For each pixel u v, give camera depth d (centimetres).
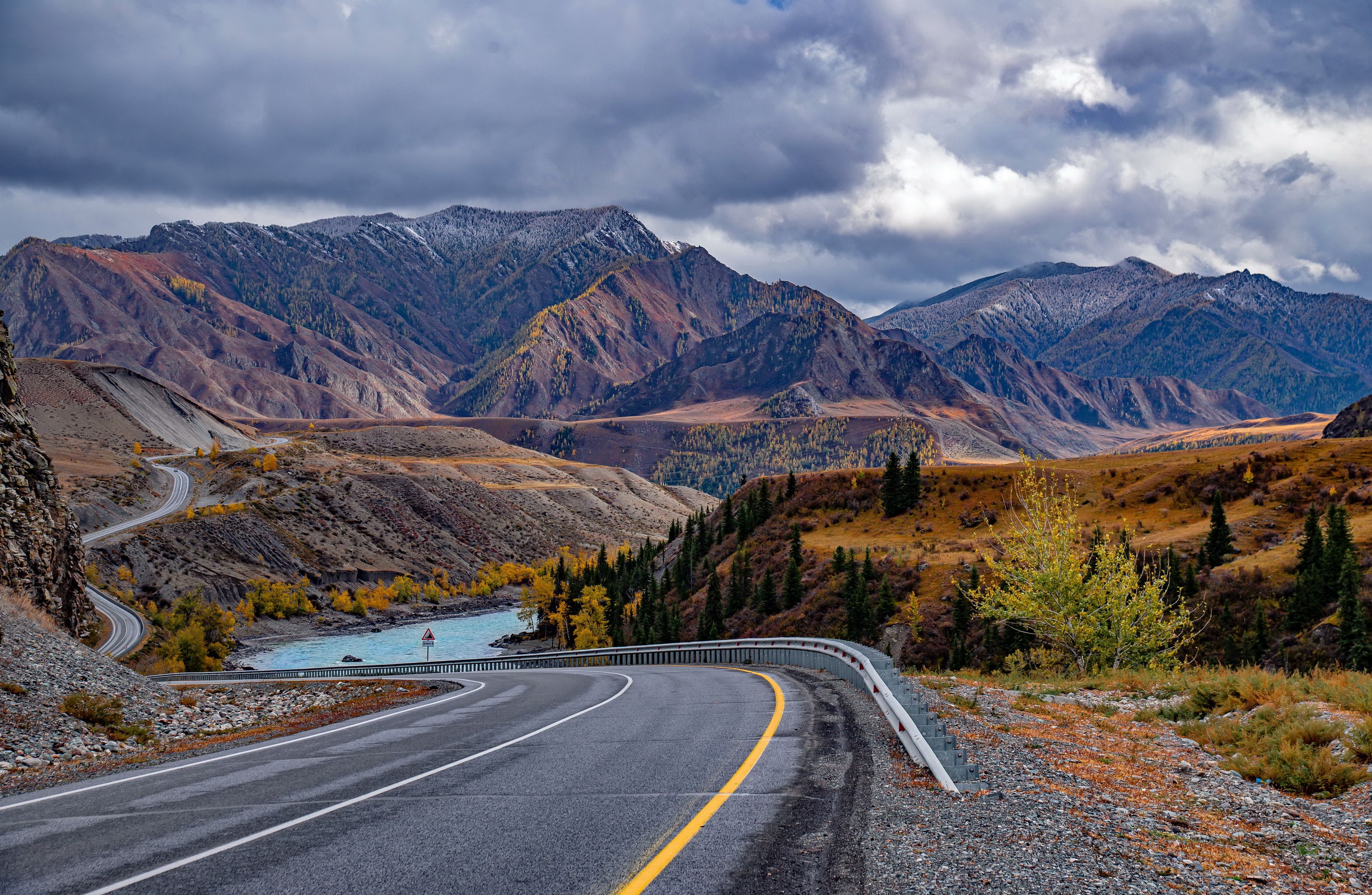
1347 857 692
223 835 676
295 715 2250
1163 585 2964
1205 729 1247
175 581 13375
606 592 10488
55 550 5119
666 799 772
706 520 14025
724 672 2684
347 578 16525
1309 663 4362
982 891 536
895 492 11181
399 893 530
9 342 5238
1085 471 11106
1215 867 634
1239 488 9006
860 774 863
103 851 634
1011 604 3023
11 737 1495
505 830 677
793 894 524
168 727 1916
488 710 1683
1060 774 924
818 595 8038
